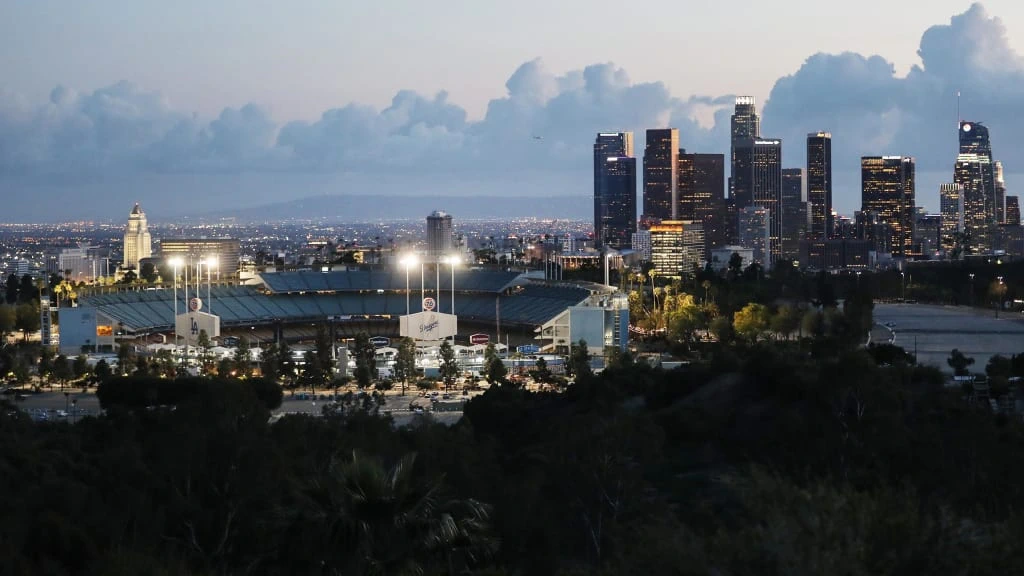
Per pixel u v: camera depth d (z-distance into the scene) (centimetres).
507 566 12275
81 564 10762
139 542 11312
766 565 6519
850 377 19188
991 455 15612
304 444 16038
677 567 6794
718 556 6675
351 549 7762
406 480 8025
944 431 18075
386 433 18375
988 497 14275
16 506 11625
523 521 13638
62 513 11575
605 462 15125
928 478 15538
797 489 7075
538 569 13238
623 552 8038
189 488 12319
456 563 8456
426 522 7938
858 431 17750
